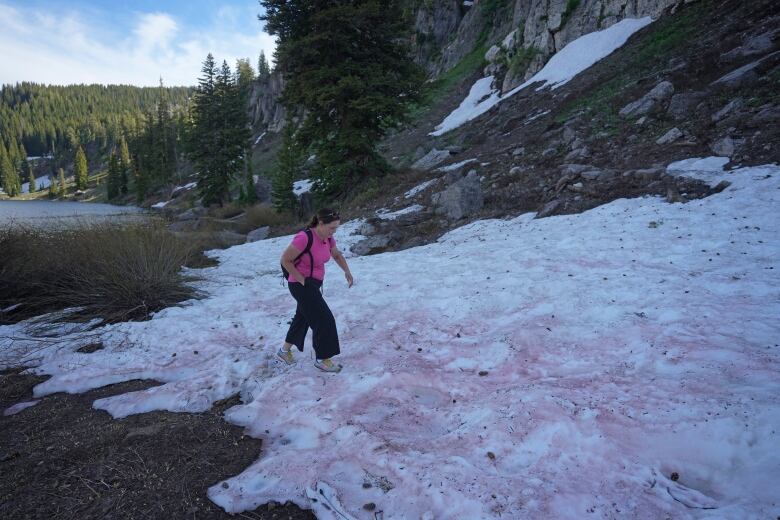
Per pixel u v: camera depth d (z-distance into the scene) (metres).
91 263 7.64
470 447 3.05
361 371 4.41
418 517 2.53
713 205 7.82
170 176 81.12
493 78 37.50
